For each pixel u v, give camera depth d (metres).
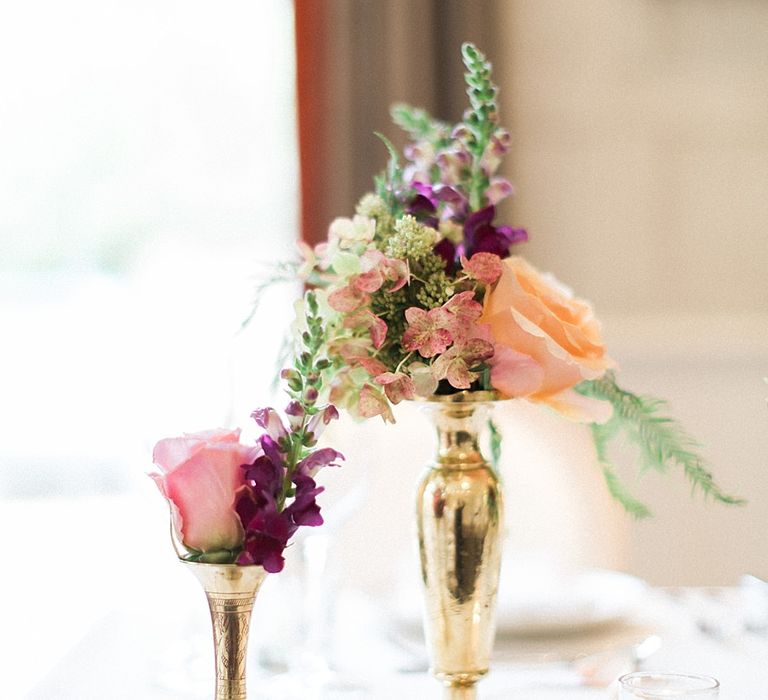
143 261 3.34
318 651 1.26
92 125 3.30
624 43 2.92
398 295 0.94
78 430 3.32
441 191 1.01
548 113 2.92
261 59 3.25
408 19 2.79
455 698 0.96
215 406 2.65
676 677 0.88
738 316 2.95
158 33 3.26
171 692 1.14
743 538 2.77
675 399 2.85
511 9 2.90
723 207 2.95
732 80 2.94
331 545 1.33
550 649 1.19
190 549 0.82
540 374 0.92
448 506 0.94
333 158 2.80
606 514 1.90
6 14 3.26
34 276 3.35
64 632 2.11
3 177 3.32
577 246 2.95
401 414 1.99
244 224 3.30
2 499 3.29
